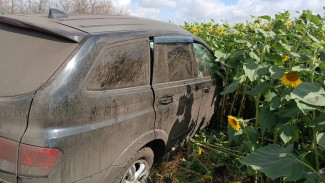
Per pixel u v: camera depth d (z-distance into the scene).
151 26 2.99
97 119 2.17
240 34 4.83
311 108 2.37
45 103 1.87
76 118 2.02
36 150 1.86
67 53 2.05
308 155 2.74
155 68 2.79
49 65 2.00
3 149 1.92
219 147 3.92
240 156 3.62
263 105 3.32
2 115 1.93
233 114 5.02
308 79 2.79
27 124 1.88
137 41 2.57
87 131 2.08
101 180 2.32
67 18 2.56
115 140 2.34
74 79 2.00
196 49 3.67
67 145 1.96
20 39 2.24
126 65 2.44
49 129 1.89
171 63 3.06
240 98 4.97
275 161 1.90
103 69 2.22
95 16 2.90
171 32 3.18
